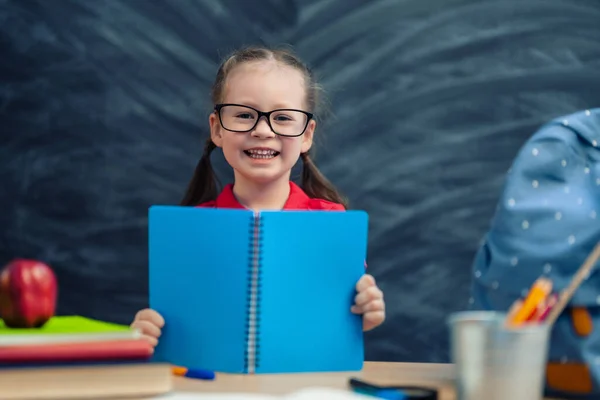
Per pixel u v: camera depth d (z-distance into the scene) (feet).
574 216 3.18
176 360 3.92
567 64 10.18
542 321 2.82
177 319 3.94
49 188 10.27
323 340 3.92
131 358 2.96
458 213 10.16
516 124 10.18
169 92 10.23
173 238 3.97
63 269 10.25
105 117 10.25
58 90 10.28
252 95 6.15
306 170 7.64
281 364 3.86
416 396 3.08
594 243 3.13
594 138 3.40
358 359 3.99
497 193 10.16
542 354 2.64
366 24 10.18
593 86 10.18
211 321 3.86
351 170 10.15
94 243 10.25
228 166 10.21
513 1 10.19
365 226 4.01
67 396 2.85
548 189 3.30
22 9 10.30
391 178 10.16
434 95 10.18
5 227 10.26
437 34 10.18
